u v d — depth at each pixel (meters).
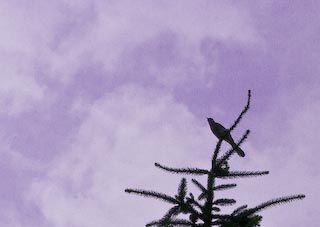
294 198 6.90
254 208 7.02
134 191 7.11
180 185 7.20
